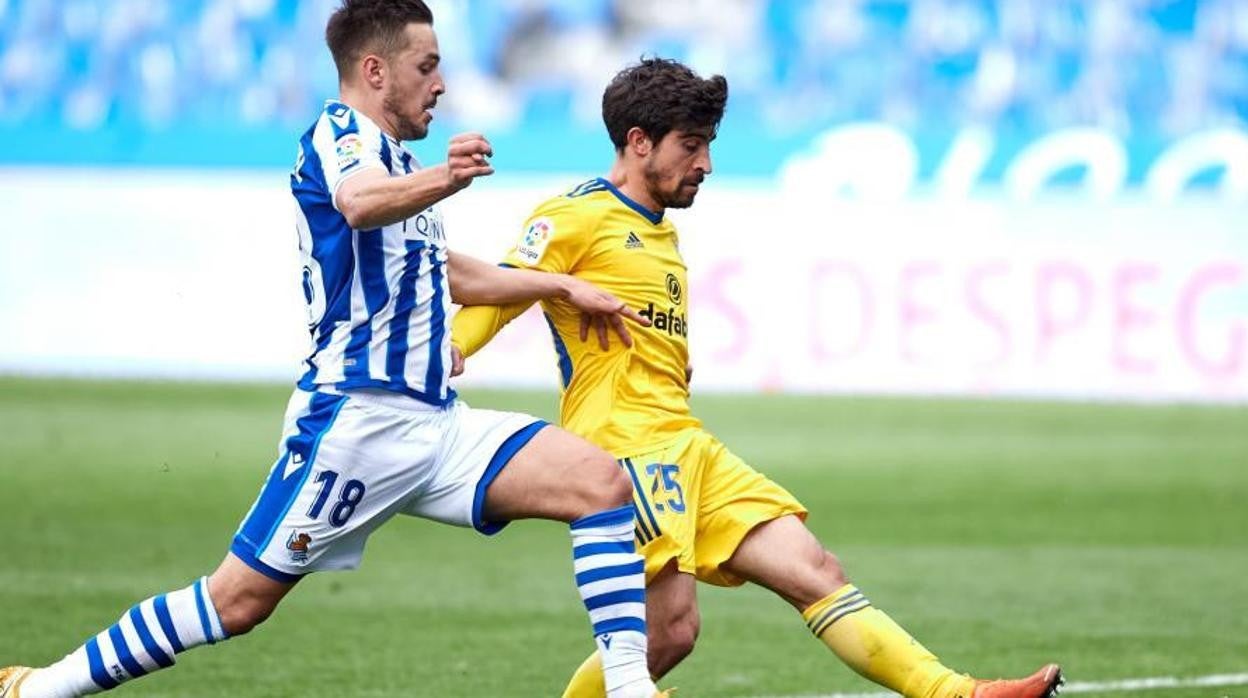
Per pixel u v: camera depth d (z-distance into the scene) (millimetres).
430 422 15867
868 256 64688
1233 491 43969
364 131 15602
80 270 65875
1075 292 64500
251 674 22359
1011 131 75812
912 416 58906
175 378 65375
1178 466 48500
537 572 31859
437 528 37844
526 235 17734
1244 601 29109
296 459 15578
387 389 15609
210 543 34094
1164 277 64562
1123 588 30438
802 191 67250
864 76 77125
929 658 16656
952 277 64625
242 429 52875
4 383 63281
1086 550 34938
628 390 17438
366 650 24172
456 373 16797
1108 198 65000
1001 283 64625
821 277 64562
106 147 68375
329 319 15695
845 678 22625
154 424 53688
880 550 34844
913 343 64500
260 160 66625
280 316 65500
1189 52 76625
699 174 17797
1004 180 68000
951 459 49312
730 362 64562
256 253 65688
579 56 77375
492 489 15938
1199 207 64750
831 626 16859
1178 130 75688
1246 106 76188
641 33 77750
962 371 64625
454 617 26969
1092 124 76125
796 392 64438
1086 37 76812
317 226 15656
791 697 21422
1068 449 51688
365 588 29797
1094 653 24422
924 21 77312
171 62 76562
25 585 28891
